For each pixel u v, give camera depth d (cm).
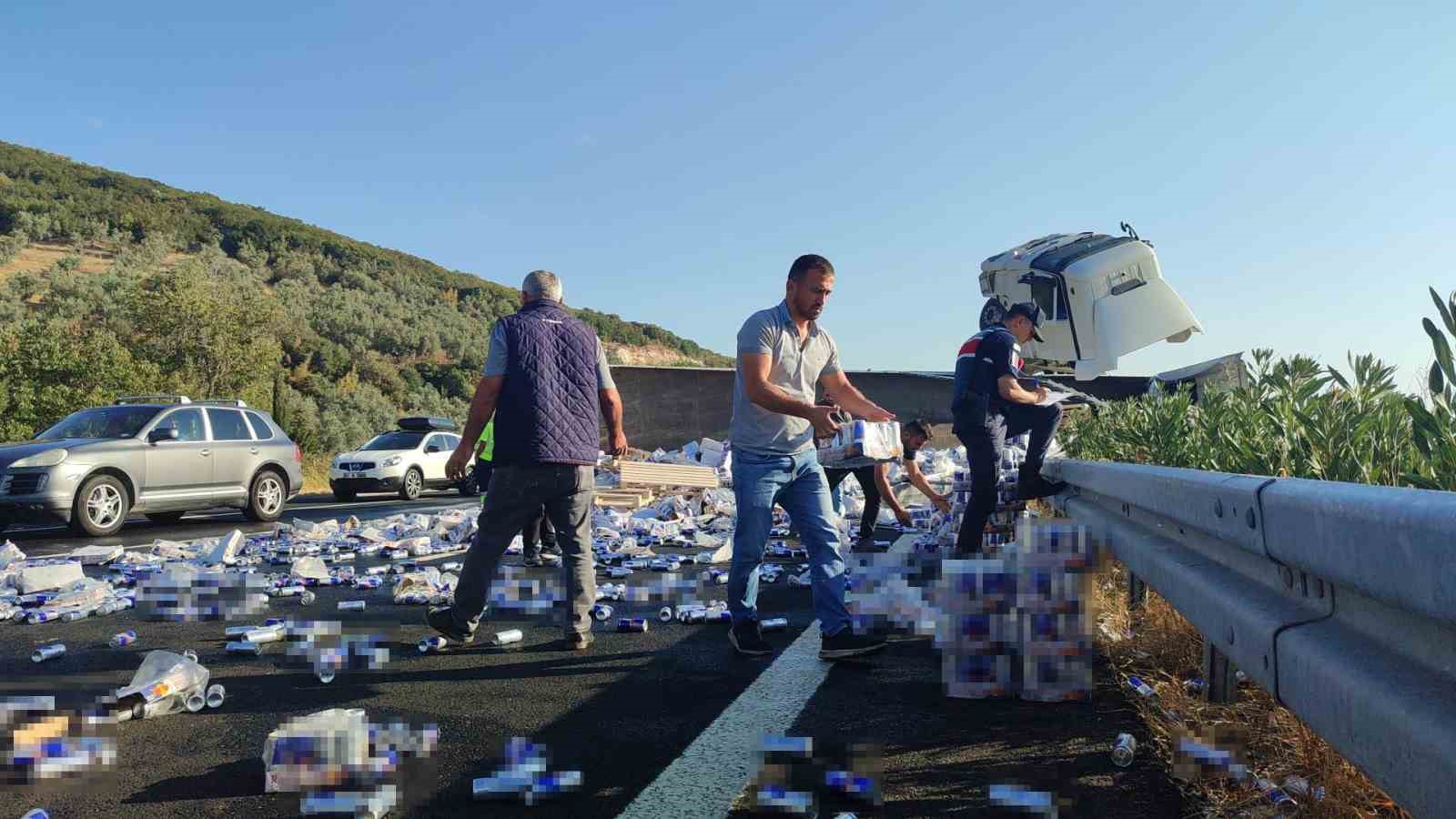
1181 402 574
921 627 470
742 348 427
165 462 1214
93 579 653
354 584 636
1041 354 1157
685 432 2072
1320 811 221
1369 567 149
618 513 1171
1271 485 198
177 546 895
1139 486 330
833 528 427
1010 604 349
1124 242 1120
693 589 615
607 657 428
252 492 1351
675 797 256
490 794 257
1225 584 240
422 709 345
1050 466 616
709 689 371
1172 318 1113
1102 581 436
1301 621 189
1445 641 136
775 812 243
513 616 529
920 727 314
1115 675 365
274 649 445
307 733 268
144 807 252
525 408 426
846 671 396
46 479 1077
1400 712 141
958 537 586
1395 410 336
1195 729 281
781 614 532
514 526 434
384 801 249
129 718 330
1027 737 301
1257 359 512
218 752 297
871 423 446
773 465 426
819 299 424
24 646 458
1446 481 244
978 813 242
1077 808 242
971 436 573
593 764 284
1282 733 264
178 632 487
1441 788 128
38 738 295
